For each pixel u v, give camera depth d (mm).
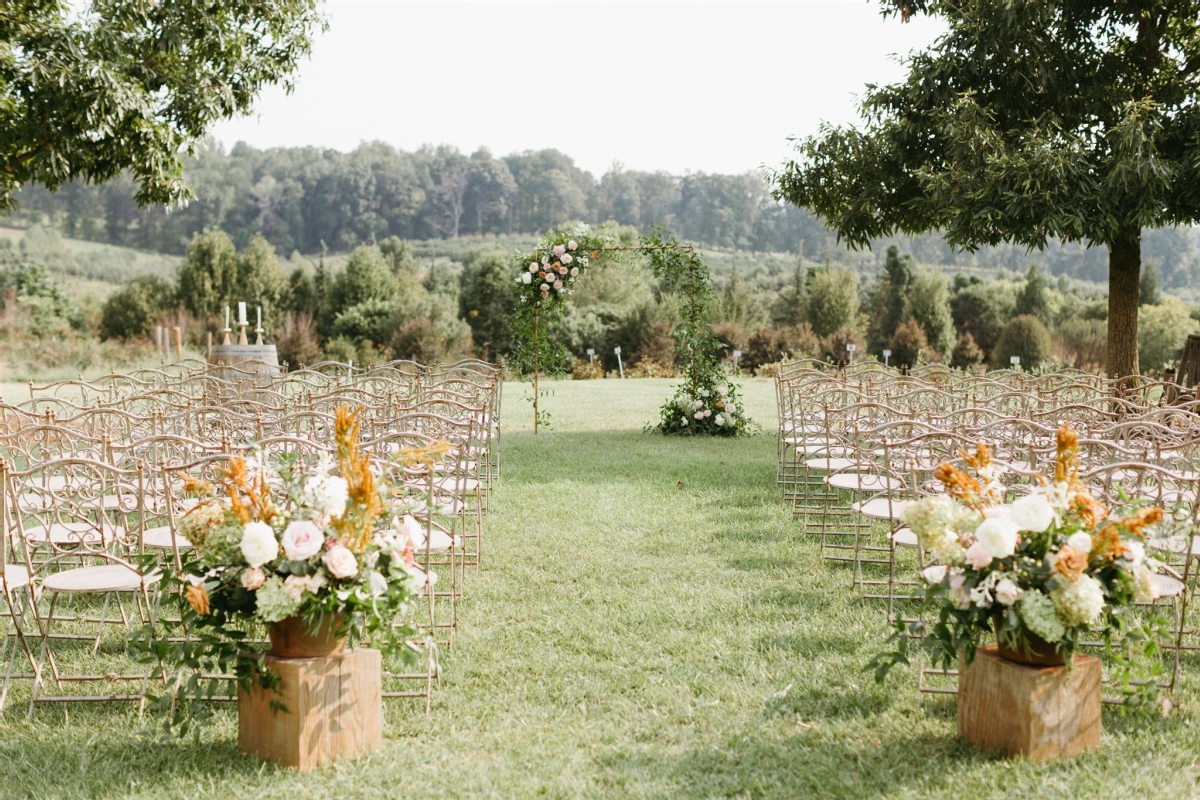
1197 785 2416
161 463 4102
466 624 3828
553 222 66000
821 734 2797
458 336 29688
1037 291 29719
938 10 10359
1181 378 9766
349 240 60219
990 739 2643
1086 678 2570
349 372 8445
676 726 2877
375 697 2689
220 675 3143
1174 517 3029
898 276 31391
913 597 2797
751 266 57656
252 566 2502
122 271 47312
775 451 9109
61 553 3127
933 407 6238
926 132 10508
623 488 6961
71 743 2742
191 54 10055
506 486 7055
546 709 3002
